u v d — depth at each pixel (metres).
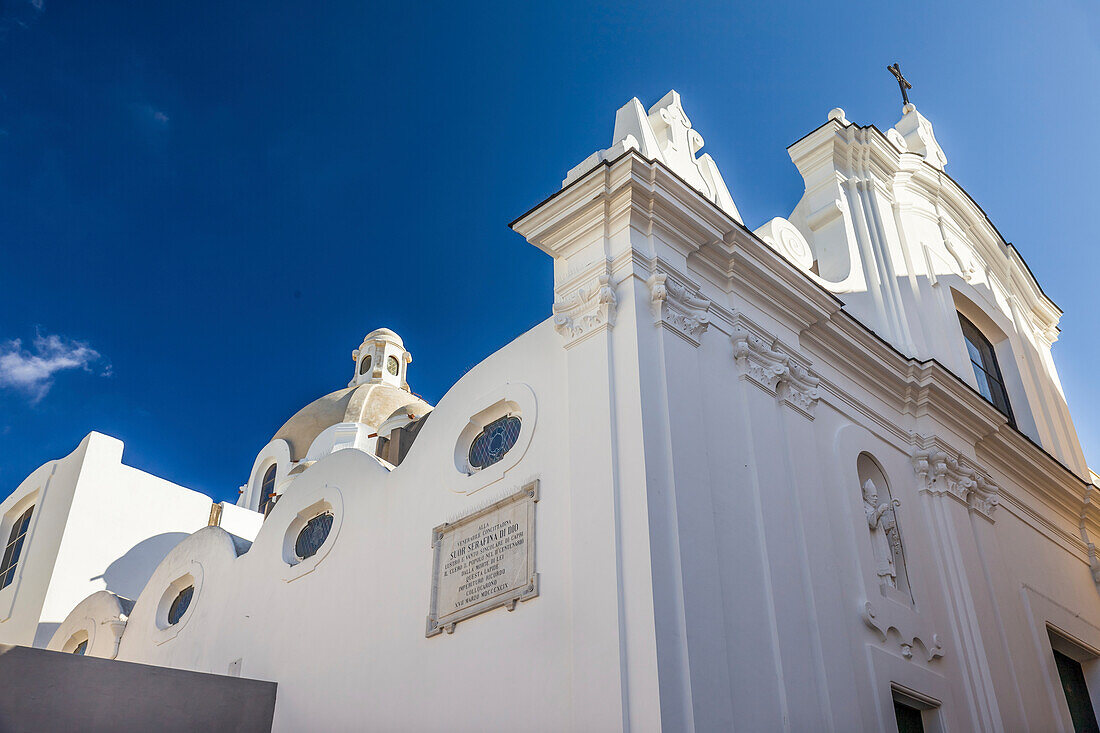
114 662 11.14
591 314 10.47
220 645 14.02
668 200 10.84
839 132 16.30
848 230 15.49
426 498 11.91
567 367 10.53
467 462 11.73
